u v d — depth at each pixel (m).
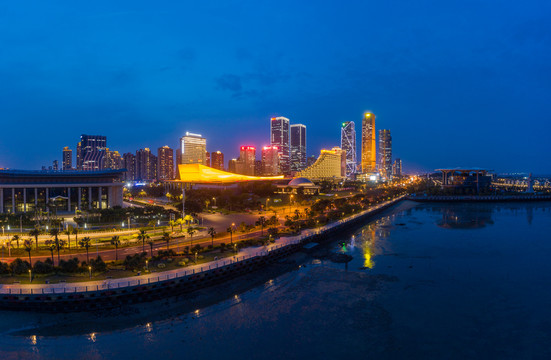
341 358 63.25
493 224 197.50
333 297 89.69
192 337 69.94
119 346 66.44
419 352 65.00
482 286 96.88
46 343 67.00
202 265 100.62
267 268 111.38
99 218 171.62
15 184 197.50
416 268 113.19
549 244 145.75
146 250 116.62
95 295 80.12
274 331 72.38
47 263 91.38
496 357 63.53
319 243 146.62
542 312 80.69
